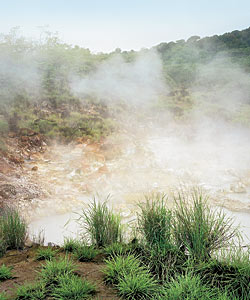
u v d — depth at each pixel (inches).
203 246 127.5
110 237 154.7
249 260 119.1
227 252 129.2
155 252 129.6
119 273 116.9
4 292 108.2
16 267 132.4
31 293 106.9
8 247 159.3
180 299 99.7
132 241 149.7
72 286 108.5
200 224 131.1
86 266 131.0
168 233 136.9
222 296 100.4
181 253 130.2
